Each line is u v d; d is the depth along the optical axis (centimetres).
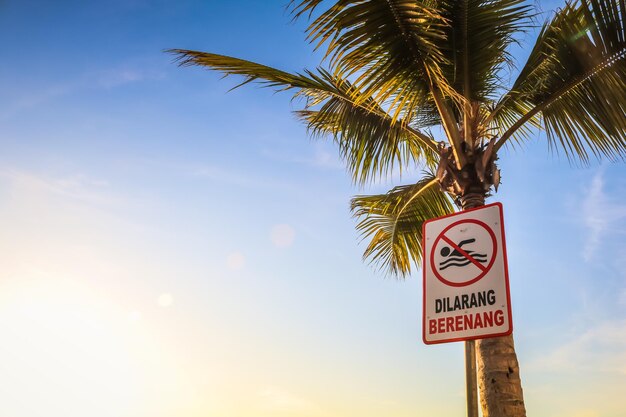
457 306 353
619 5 474
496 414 451
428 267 378
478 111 590
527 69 615
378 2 456
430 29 484
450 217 379
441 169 579
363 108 659
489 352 473
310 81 639
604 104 528
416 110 670
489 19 568
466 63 590
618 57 500
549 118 584
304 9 470
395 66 500
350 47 484
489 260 348
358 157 673
